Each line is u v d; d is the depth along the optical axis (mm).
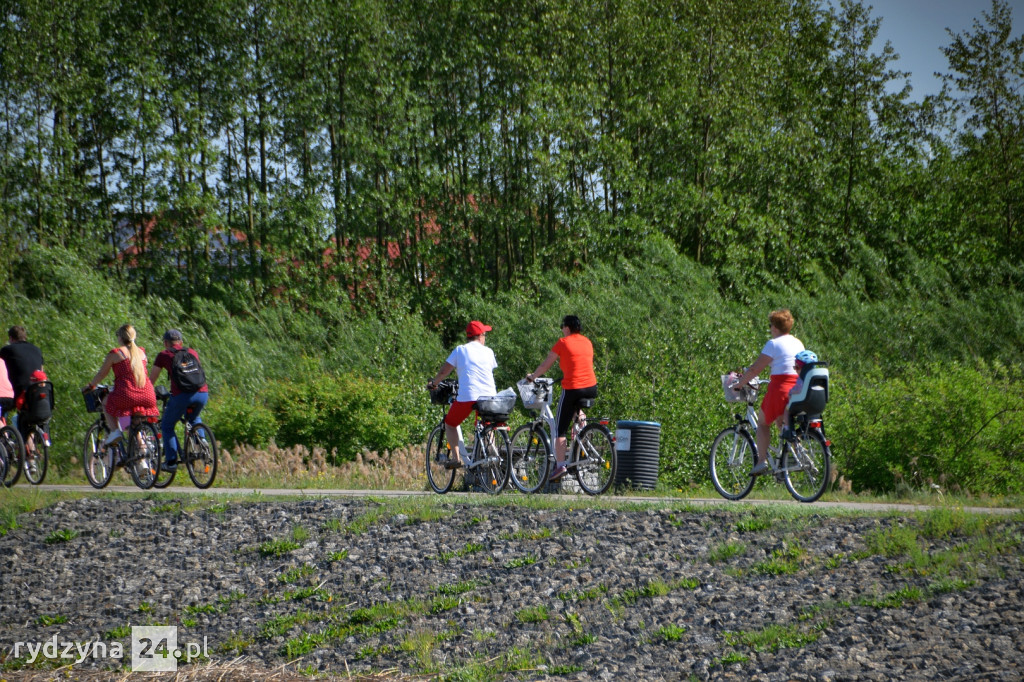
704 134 121188
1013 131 129625
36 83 111125
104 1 115125
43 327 69438
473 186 123188
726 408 67625
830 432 55344
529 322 97625
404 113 123188
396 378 86562
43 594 29094
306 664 23406
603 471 35594
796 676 18812
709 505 30484
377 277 123312
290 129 123625
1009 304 96312
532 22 118188
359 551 30047
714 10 119188
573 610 24156
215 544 31922
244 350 83062
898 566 23688
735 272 105438
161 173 119375
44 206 113062
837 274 117125
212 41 120938
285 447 64125
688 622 22562
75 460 57844
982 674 17562
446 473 39375
